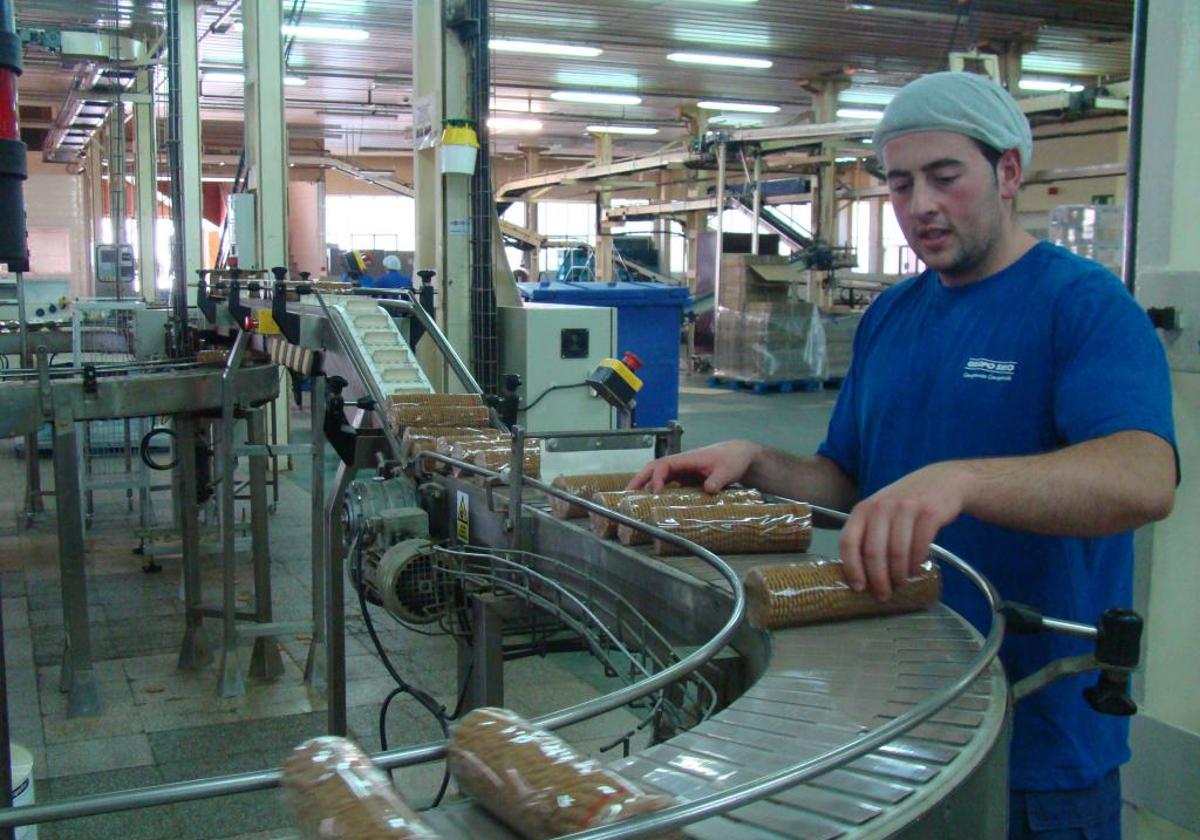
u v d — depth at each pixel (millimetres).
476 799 723
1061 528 954
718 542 1354
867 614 1105
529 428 5020
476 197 5078
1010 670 1183
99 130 13242
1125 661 891
